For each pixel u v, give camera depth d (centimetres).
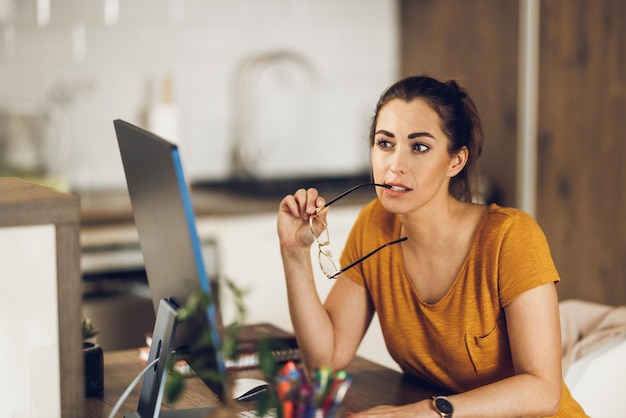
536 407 150
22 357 129
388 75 416
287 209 175
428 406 146
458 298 168
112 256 313
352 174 414
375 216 187
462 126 166
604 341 196
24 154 356
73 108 364
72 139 365
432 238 170
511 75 346
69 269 129
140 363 193
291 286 178
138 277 317
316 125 407
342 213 348
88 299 308
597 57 309
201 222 325
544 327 156
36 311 128
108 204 335
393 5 415
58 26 358
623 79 299
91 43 364
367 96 415
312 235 174
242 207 334
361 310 187
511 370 169
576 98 320
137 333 312
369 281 183
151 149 132
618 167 304
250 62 389
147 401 144
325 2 403
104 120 369
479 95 362
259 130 396
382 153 166
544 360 155
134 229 316
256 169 396
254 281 335
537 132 337
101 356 170
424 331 175
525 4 337
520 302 158
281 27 396
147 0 372
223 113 390
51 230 128
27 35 353
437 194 167
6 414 129
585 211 319
